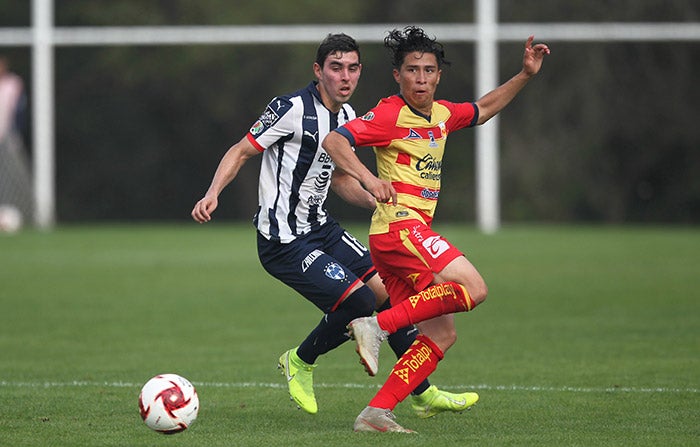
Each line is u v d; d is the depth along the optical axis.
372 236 23.23
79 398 26.41
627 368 30.69
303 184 25.00
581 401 26.06
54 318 41.66
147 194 109.12
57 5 106.69
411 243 22.56
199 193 109.12
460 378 29.52
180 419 21.09
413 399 24.45
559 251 64.31
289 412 25.08
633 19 94.19
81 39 81.25
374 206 26.27
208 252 65.25
